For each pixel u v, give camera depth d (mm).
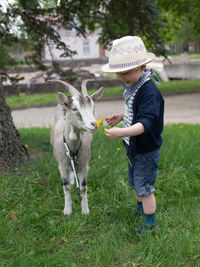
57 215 3289
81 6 5230
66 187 3307
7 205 3438
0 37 5555
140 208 3143
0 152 4211
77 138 3029
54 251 2658
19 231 2959
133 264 2436
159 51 6355
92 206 3420
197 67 23359
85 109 2719
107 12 5688
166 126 8312
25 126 9938
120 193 3729
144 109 2480
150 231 2795
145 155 2727
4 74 6309
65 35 6059
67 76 6586
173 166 4480
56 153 3328
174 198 3572
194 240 2721
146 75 2594
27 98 15867
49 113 12594
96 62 22891
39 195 3725
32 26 5582
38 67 6570
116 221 3119
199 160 4590
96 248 2621
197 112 11625
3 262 2488
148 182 2789
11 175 4102
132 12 5645
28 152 4785
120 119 3041
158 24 6086
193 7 14852
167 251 2566
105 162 4641
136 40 2514
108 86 19141
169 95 16469
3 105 4301
